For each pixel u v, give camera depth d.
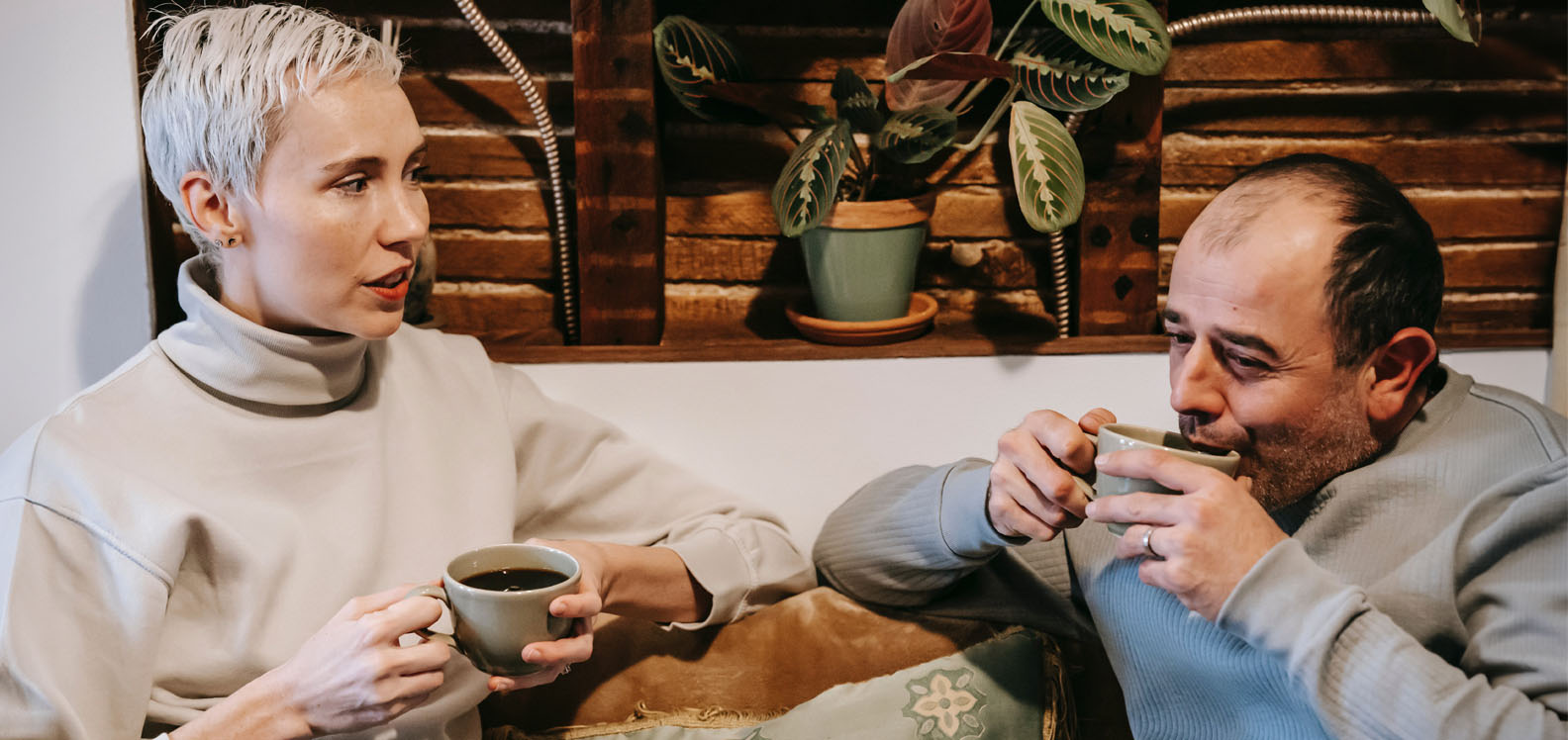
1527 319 1.67
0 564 1.02
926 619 1.39
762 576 1.37
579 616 1.01
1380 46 1.60
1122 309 1.57
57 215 1.41
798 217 1.40
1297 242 1.02
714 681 1.35
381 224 1.11
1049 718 1.33
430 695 1.18
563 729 1.31
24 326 1.44
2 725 0.99
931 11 1.38
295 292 1.11
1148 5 1.33
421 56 1.54
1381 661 0.97
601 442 1.43
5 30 1.36
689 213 1.63
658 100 1.54
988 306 1.67
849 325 1.50
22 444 1.08
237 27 1.06
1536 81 1.62
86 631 1.05
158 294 1.46
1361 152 1.63
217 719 1.00
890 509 1.36
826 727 1.28
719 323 1.65
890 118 1.44
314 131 1.06
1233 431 1.08
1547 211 1.65
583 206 1.48
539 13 1.54
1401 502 1.11
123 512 1.06
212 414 1.13
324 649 0.99
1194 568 0.99
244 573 1.11
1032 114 1.38
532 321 1.63
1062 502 1.09
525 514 1.41
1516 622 1.03
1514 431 1.11
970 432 1.55
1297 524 1.18
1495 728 0.95
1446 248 1.66
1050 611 1.40
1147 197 1.54
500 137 1.57
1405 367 1.07
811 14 1.58
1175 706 1.25
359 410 1.22
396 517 1.22
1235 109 1.62
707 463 1.55
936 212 1.64
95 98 1.39
